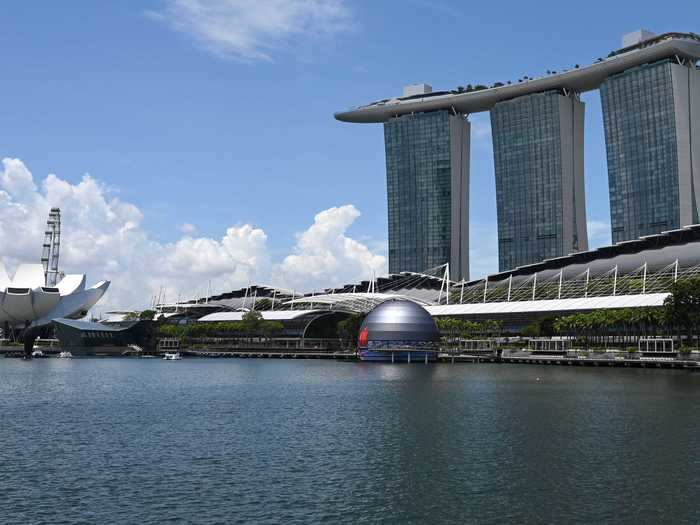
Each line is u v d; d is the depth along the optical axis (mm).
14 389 107562
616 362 163750
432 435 60438
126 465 49562
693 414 71688
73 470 48156
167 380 128125
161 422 69375
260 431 63375
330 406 81875
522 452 52875
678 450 53031
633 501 40281
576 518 37625
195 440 58969
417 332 199625
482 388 104438
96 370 164625
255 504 40219
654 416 70375
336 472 47281
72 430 64562
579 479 44938
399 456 51844
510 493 42062
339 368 170125
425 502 40531
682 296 146000
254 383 119375
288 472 47312
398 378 129500
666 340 168500
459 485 43875
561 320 190500
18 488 43719
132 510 39250
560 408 77562
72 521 37469
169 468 48625
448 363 195125
